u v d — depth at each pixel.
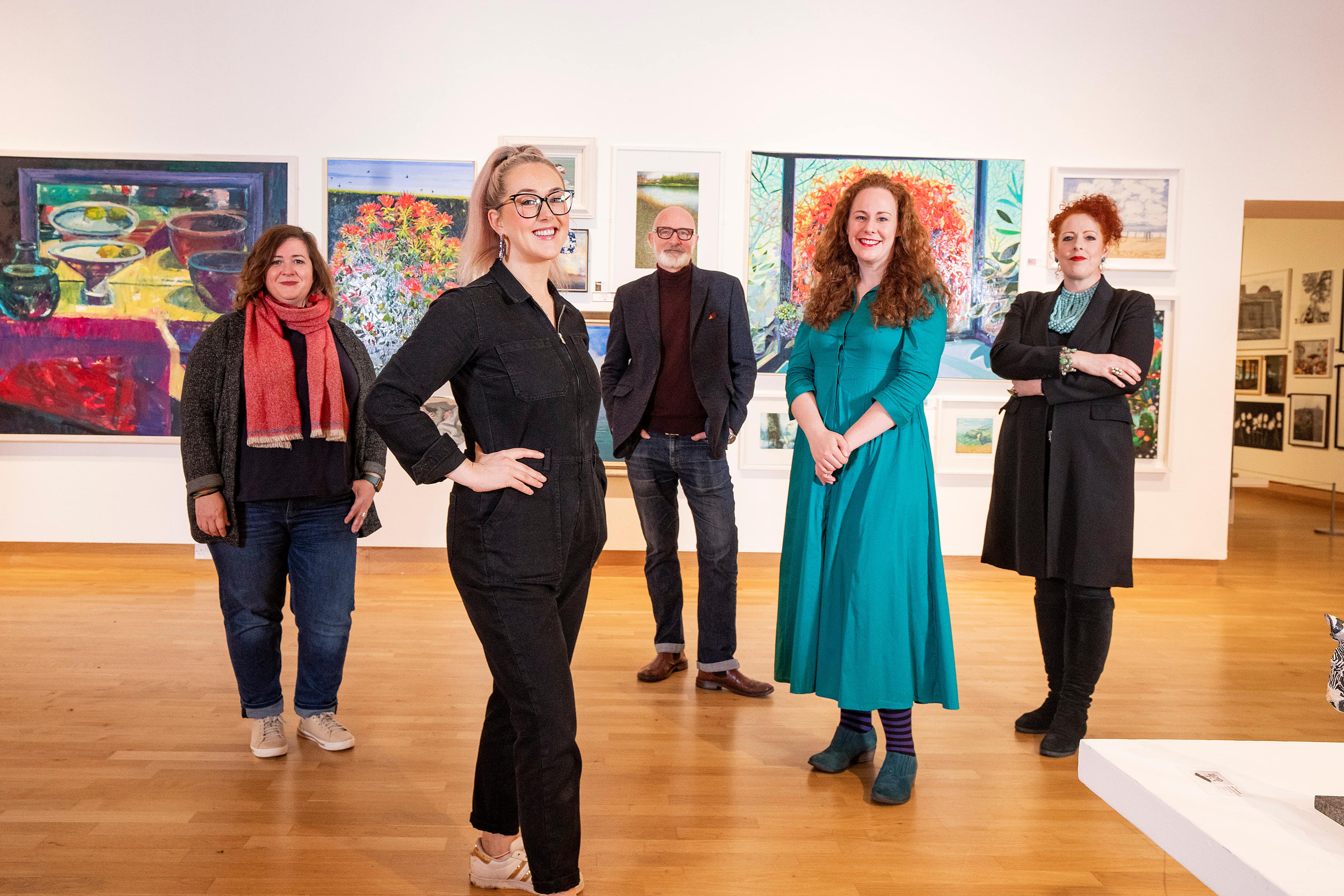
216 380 2.74
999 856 2.31
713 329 3.60
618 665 3.94
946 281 5.90
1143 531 6.01
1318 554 6.87
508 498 1.80
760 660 4.04
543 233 1.84
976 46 5.86
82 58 5.73
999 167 5.86
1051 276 5.94
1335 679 1.28
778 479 5.93
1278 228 10.83
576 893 2.00
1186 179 5.91
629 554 5.91
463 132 5.82
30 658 3.81
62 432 5.79
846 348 2.77
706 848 2.32
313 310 2.83
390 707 3.32
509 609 1.80
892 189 2.67
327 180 5.77
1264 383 11.10
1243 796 1.30
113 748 2.89
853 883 2.16
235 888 2.07
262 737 2.85
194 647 4.02
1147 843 2.39
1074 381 2.94
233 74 5.76
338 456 2.81
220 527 2.71
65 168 5.73
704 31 5.82
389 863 2.21
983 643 4.35
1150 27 5.86
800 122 5.87
